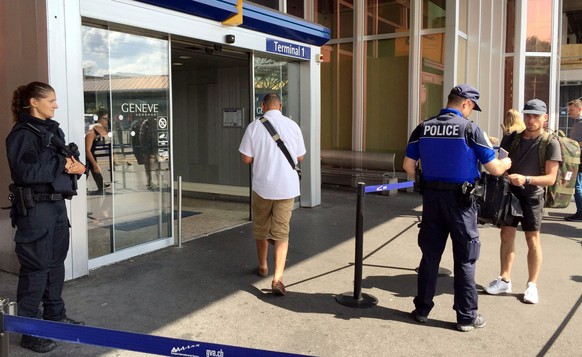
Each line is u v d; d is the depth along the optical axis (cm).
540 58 1259
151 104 575
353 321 402
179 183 596
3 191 480
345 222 758
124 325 386
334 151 1158
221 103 912
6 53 465
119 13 506
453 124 380
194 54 745
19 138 331
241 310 420
